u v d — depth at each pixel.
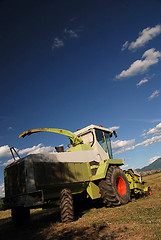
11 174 5.23
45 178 4.84
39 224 5.03
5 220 7.73
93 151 6.96
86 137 7.55
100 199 7.01
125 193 6.74
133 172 8.35
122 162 7.39
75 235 3.28
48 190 4.89
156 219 3.45
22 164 4.78
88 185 6.17
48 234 3.66
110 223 3.73
